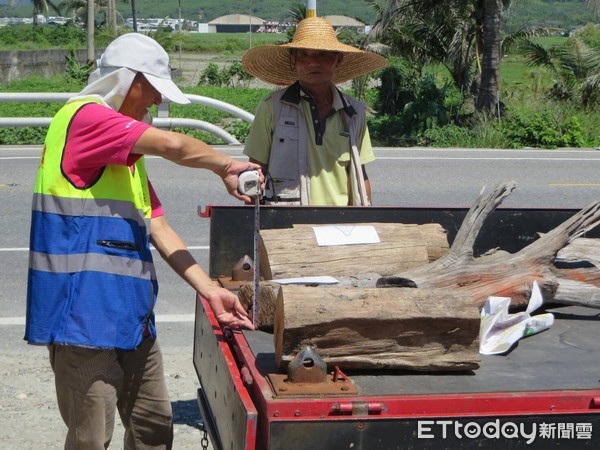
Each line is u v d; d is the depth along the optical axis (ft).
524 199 38.34
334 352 9.09
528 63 83.76
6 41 211.41
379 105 83.35
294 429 8.00
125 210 10.07
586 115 69.21
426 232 13.00
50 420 15.46
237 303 10.88
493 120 66.33
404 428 8.19
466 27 79.25
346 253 12.21
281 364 9.00
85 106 9.86
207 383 11.51
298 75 15.35
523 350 10.55
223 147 47.70
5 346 19.22
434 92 72.49
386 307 9.12
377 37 82.84
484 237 14.19
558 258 12.88
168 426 11.35
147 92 10.41
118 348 9.95
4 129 51.37
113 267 9.90
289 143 14.98
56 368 10.13
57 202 9.85
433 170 45.24
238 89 118.62
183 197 36.04
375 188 39.81
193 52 301.63
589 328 11.67
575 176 44.70
